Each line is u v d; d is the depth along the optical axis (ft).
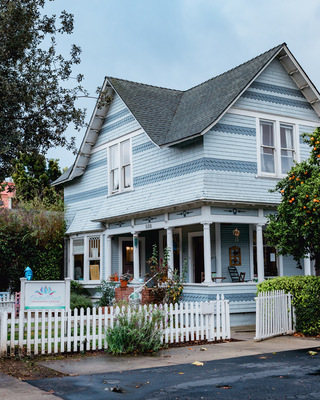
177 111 69.10
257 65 60.08
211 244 60.90
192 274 64.08
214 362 31.07
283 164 62.18
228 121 57.52
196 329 39.99
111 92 74.23
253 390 23.53
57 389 24.22
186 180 57.11
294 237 43.83
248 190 57.11
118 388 24.07
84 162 80.33
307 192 41.50
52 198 99.81
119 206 69.31
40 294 34.94
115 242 72.95
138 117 64.34
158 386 24.70
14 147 43.24
